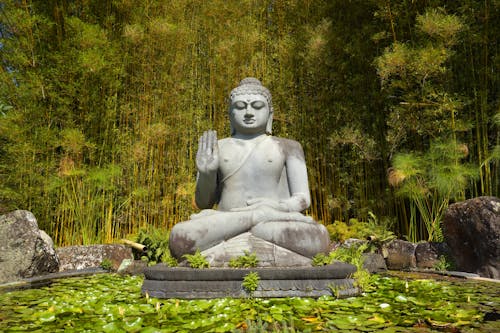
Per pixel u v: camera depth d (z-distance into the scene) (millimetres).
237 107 5699
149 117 9703
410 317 3541
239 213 4879
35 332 3244
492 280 5586
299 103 9711
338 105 9266
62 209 8148
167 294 4301
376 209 8922
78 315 3807
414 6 8156
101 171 8273
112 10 9602
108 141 9141
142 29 8859
